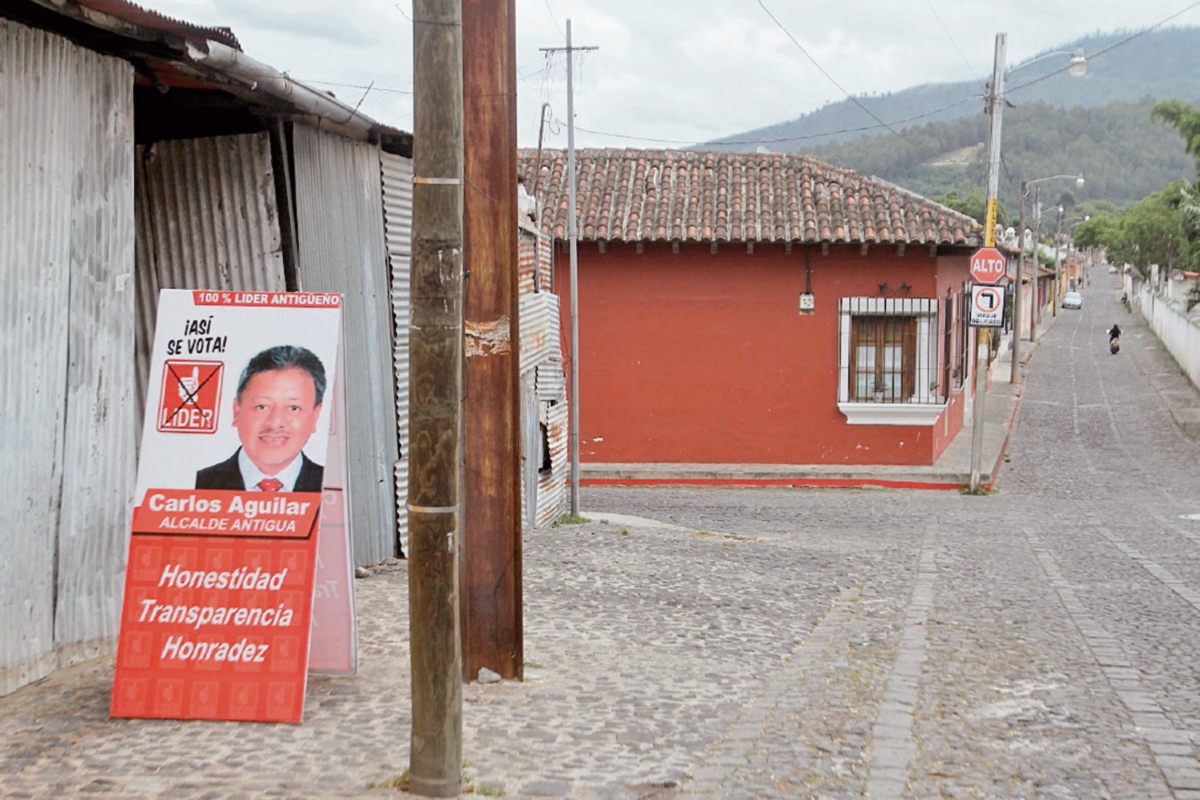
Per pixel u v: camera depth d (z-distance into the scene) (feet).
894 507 65.31
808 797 17.16
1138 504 66.80
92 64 21.06
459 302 15.74
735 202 79.46
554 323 55.42
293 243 28.25
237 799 15.48
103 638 22.07
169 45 20.99
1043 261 272.51
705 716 21.43
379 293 34.32
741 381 79.05
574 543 43.78
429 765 15.93
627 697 22.44
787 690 23.63
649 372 79.56
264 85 24.12
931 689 23.93
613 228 77.10
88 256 21.17
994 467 80.28
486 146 22.93
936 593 36.11
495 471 23.00
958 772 18.53
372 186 33.88
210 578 19.01
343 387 20.22
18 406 19.44
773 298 78.48
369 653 23.47
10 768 16.26
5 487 19.20
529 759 18.17
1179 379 142.51
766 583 36.86
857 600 34.86
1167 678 25.16
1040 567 41.88
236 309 19.84
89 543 21.56
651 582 35.70
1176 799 17.42
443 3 15.40
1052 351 186.70
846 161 445.37
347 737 18.24
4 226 19.01
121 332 22.15
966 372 104.68
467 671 23.16
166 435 19.44
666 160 84.79
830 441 78.74
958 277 91.61
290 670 18.84
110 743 17.53
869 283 77.77
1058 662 26.61
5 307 19.10
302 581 19.01
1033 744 20.18
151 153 28.19
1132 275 295.69
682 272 78.95
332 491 20.62
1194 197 109.91
